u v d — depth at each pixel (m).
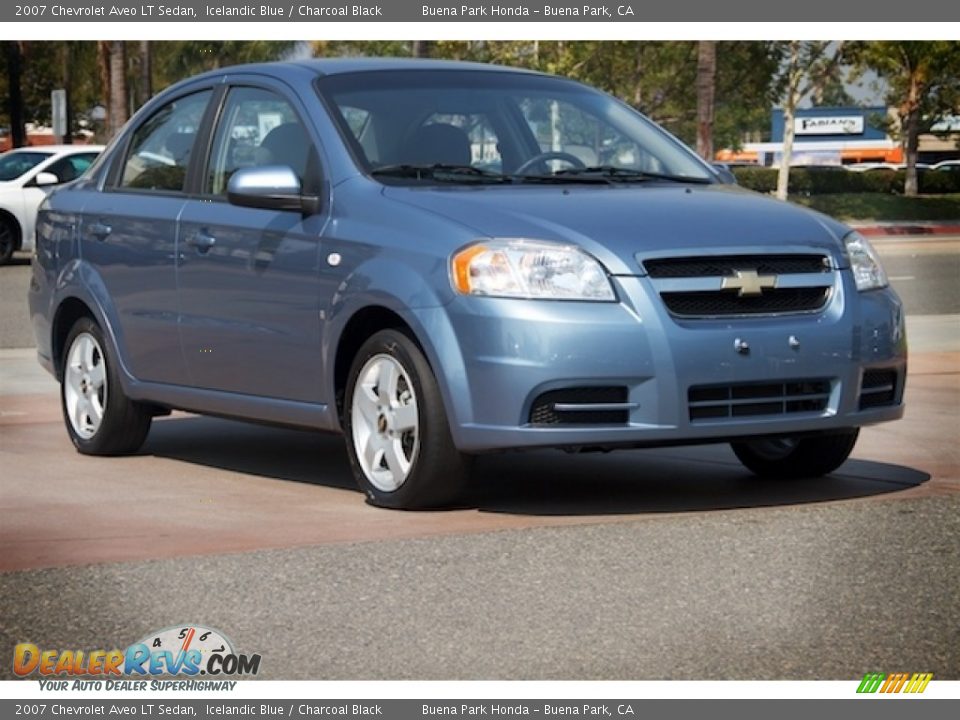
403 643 5.04
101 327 8.84
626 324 6.64
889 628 5.10
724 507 7.18
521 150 7.93
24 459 8.90
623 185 7.70
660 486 7.81
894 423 9.67
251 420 8.03
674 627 5.16
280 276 7.64
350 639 5.09
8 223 25.72
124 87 42.38
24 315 17.92
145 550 6.38
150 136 8.98
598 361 6.61
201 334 8.18
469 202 7.11
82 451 9.07
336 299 7.30
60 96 37.06
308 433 9.88
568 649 4.95
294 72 8.20
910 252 30.94
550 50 49.59
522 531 6.61
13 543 6.55
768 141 95.19
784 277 6.93
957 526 6.59
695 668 4.75
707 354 6.71
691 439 6.83
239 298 7.90
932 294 20.47
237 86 8.47
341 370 7.46
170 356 8.42
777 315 6.91
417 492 7.05
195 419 10.53
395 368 7.10
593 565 5.99
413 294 6.89
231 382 8.07
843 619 5.21
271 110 8.15
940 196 52.25
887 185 57.62
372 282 7.08
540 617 5.30
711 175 8.24
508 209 7.03
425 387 6.93
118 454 8.99
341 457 8.91
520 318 6.63
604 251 6.74
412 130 7.77
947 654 4.84
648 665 4.78
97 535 6.70
